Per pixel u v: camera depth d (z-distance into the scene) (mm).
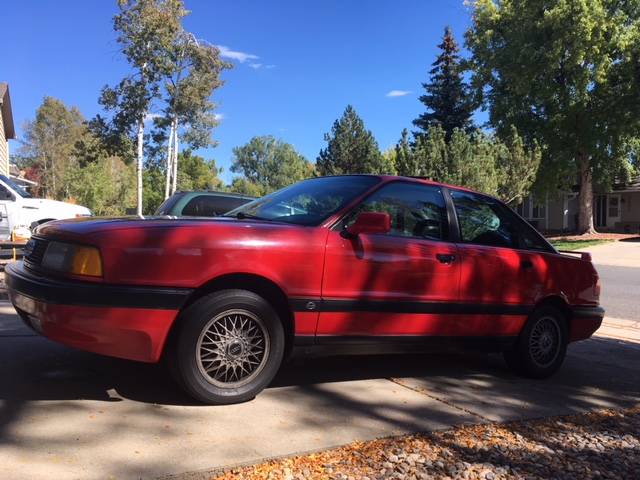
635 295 12633
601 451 3828
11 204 11984
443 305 4828
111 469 3090
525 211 42438
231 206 10359
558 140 31109
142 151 38406
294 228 4262
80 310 3641
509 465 3498
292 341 4297
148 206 53750
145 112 37844
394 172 25312
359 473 3252
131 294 3686
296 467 3268
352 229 4316
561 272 5668
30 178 64062
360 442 3662
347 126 39812
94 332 3672
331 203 4645
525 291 5359
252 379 4133
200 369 3939
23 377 4434
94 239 3754
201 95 38719
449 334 4938
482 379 5414
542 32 28609
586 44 27641
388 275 4531
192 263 3834
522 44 29156
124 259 3715
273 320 4121
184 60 38312
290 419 3951
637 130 29141
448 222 5086
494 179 23984
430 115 44000
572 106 29328
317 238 4273
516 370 5637
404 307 4613
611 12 28219
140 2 35562
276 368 4195
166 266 3779
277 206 4953
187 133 40375
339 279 4316
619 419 4512
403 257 4613
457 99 42812
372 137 39875
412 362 5840
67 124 66188
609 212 38375
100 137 38625
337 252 4312
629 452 3840
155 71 37031
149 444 3412
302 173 117438
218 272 3893
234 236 3994
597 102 29672
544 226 41219
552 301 5645
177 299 3805
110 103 37312
